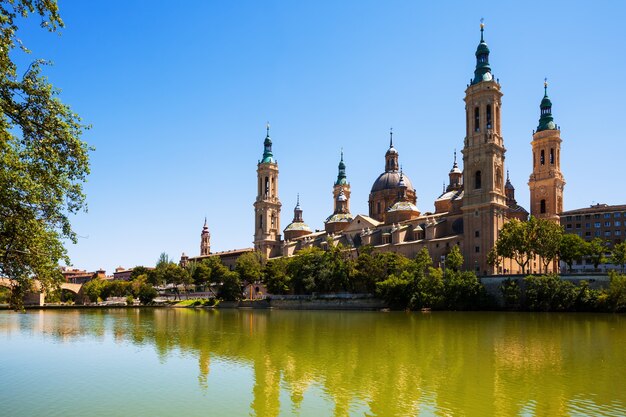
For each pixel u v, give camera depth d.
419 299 113.94
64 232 36.56
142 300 191.50
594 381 36.22
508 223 116.19
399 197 177.62
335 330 71.69
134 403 32.06
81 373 41.56
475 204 131.00
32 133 32.22
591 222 171.88
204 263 181.75
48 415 29.62
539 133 158.75
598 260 124.19
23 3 27.73
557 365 42.12
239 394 33.97
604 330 65.88
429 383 36.09
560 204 157.00
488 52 140.75
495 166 132.25
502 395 32.56
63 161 33.31
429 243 144.25
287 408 30.56
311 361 45.59
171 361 46.97
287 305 148.25
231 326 83.12
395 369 41.25
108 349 55.88
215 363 45.41
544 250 109.12
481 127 135.00
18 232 34.09
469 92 138.25
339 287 143.00
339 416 28.86
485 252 128.00
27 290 37.97
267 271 157.12
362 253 139.75
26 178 32.97
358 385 35.84
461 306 110.56
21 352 54.47
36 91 31.38
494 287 110.69
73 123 33.81
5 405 31.83
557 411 28.89
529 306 102.19
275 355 49.34
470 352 49.16
